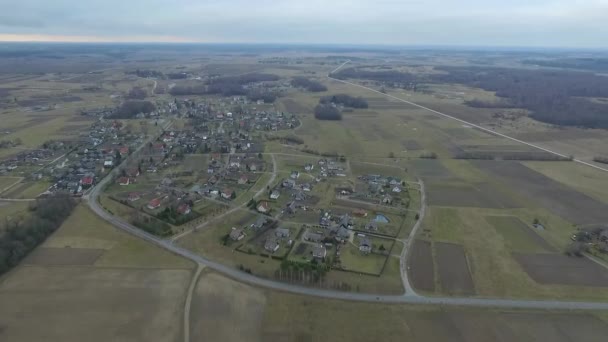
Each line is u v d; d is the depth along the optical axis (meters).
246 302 87.69
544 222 132.88
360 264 104.88
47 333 77.19
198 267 101.19
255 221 127.81
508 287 96.94
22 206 135.62
